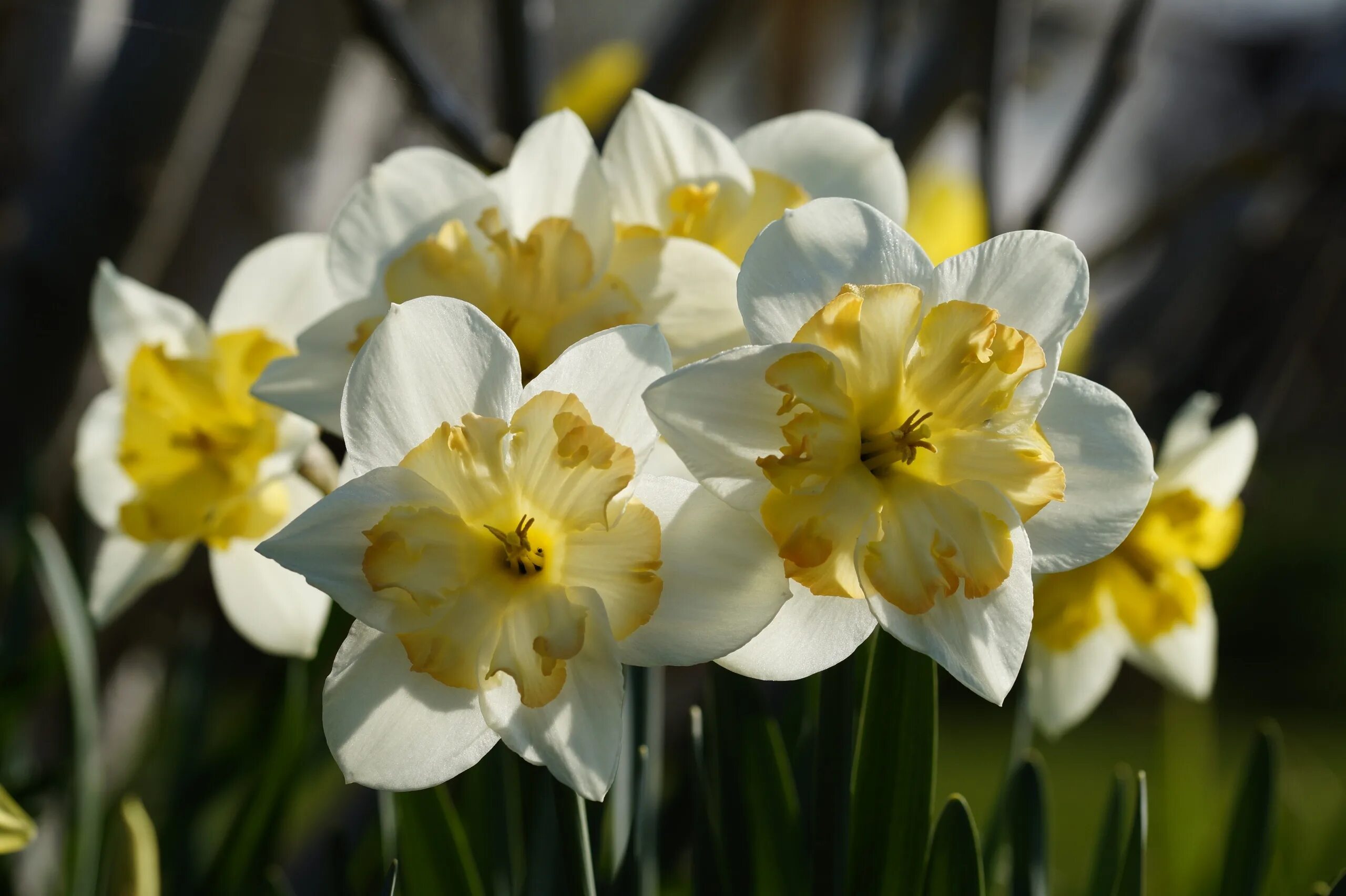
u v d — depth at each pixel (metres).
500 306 0.69
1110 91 0.91
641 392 0.66
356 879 0.80
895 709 0.69
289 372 0.69
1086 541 0.66
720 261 0.69
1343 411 4.21
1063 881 0.99
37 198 0.92
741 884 0.71
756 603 0.65
